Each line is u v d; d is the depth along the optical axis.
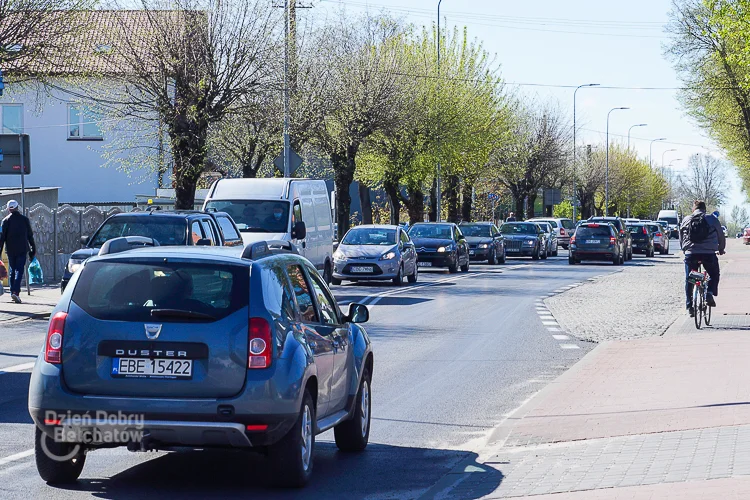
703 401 18.19
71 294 12.72
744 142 96.62
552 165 138.88
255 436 12.27
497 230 84.38
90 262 12.88
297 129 70.69
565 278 62.22
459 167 102.00
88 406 12.24
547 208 184.88
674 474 12.63
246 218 43.81
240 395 12.20
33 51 48.31
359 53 82.88
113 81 58.28
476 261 84.12
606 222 82.81
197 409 12.13
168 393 12.25
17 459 14.52
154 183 92.00
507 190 147.12
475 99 99.75
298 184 46.44
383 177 93.56
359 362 15.41
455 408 19.39
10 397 19.80
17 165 39.72
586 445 15.27
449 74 98.44
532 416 17.97
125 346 12.34
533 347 28.69
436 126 90.69
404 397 20.62
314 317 14.16
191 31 57.03
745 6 58.84
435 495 12.72
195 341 12.30
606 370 23.27
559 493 12.23
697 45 92.25
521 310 40.22
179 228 33.34
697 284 31.81
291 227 43.94
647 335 31.08
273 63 59.81
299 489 13.12
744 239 153.50
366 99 79.12
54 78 53.72
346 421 15.38
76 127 92.44
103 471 14.02
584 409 18.28
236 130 68.69
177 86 57.44
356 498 12.72
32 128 92.12
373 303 43.16
